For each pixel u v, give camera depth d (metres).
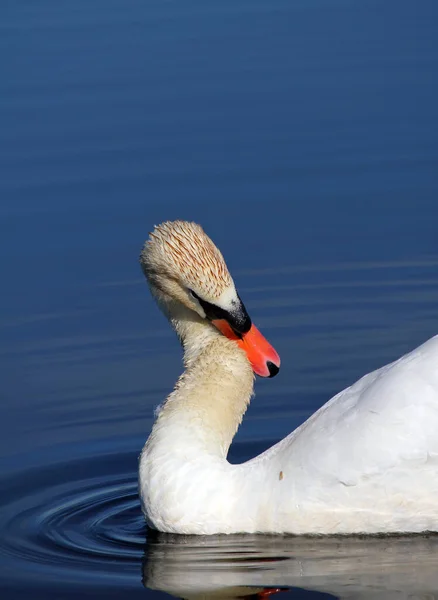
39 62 21.92
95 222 17.06
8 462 12.40
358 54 22.03
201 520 10.40
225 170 18.28
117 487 11.86
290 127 19.55
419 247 16.42
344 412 10.24
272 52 22.25
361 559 9.77
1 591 9.49
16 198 17.77
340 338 14.78
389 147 18.86
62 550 10.38
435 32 22.81
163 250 11.14
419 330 14.88
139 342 14.80
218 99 20.52
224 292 11.05
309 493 10.10
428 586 9.34
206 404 10.98
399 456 9.87
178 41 22.73
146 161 18.61
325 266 16.08
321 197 17.56
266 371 11.10
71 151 18.97
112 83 21.11
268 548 10.07
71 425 13.14
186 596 9.36
